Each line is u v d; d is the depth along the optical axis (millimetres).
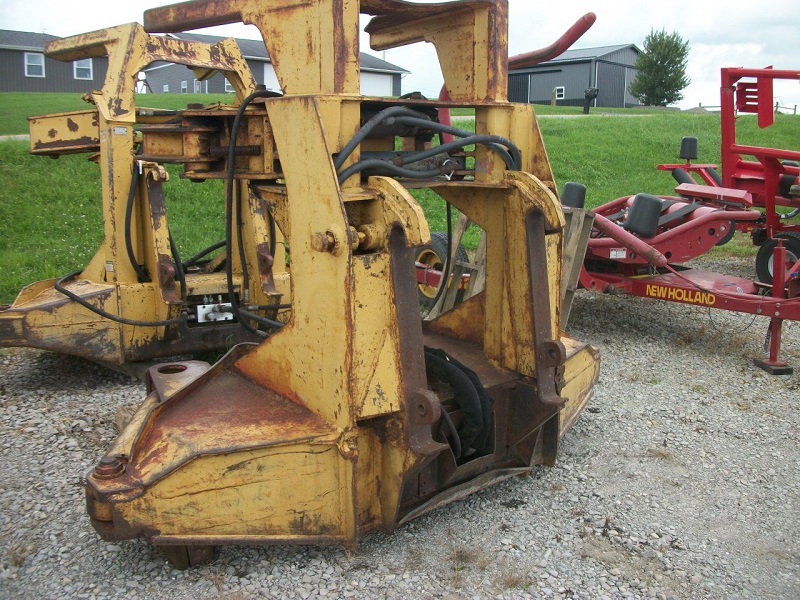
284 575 2830
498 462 3479
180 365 3877
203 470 2635
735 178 8562
